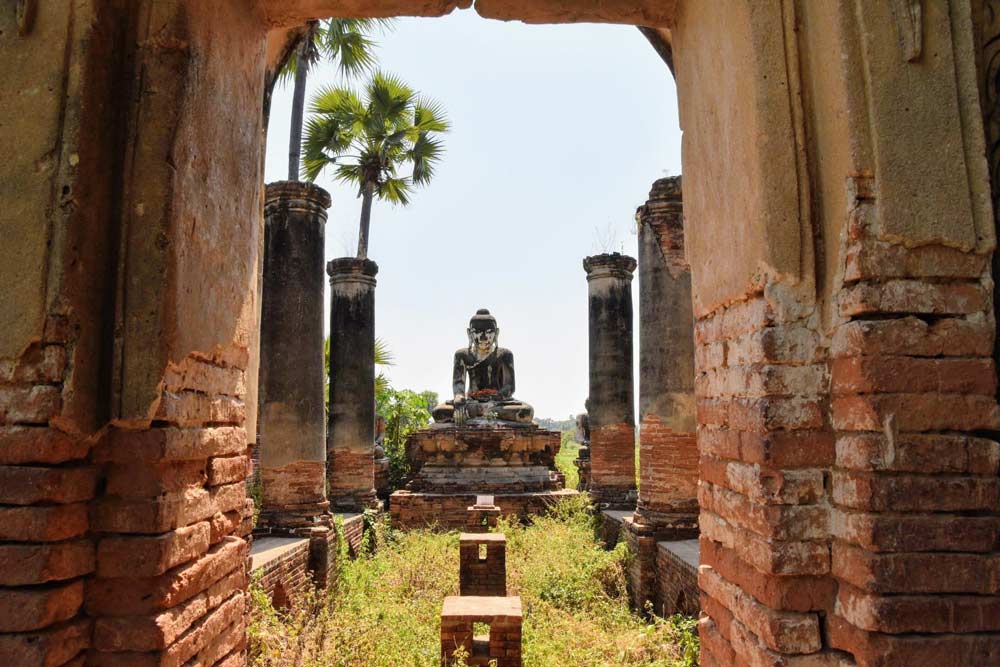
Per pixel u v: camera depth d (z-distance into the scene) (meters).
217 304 3.93
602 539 14.84
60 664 2.97
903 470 2.98
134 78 3.42
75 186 3.10
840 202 3.19
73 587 3.07
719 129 3.94
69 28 3.19
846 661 3.07
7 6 3.23
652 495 11.65
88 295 3.15
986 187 3.16
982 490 2.99
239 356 4.34
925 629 2.88
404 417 23.64
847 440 3.13
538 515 16.83
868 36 3.15
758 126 3.38
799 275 3.31
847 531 3.10
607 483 17.22
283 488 11.83
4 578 2.90
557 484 18.50
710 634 4.01
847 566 3.08
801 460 3.25
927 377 3.04
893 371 3.03
